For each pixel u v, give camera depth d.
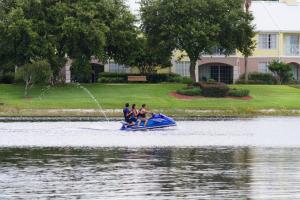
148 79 183.50
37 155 76.00
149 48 173.75
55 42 162.25
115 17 170.25
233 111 146.75
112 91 162.12
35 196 54.31
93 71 177.00
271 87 176.00
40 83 167.00
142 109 109.69
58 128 111.12
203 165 68.88
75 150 81.06
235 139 95.38
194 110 146.38
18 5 164.50
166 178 61.47
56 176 62.28
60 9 163.88
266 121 128.88
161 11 169.88
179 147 84.88
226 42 172.88
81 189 56.75
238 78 195.75
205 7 169.75
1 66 166.75
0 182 59.41
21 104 143.00
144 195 54.69
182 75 193.75
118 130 108.38
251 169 66.44
